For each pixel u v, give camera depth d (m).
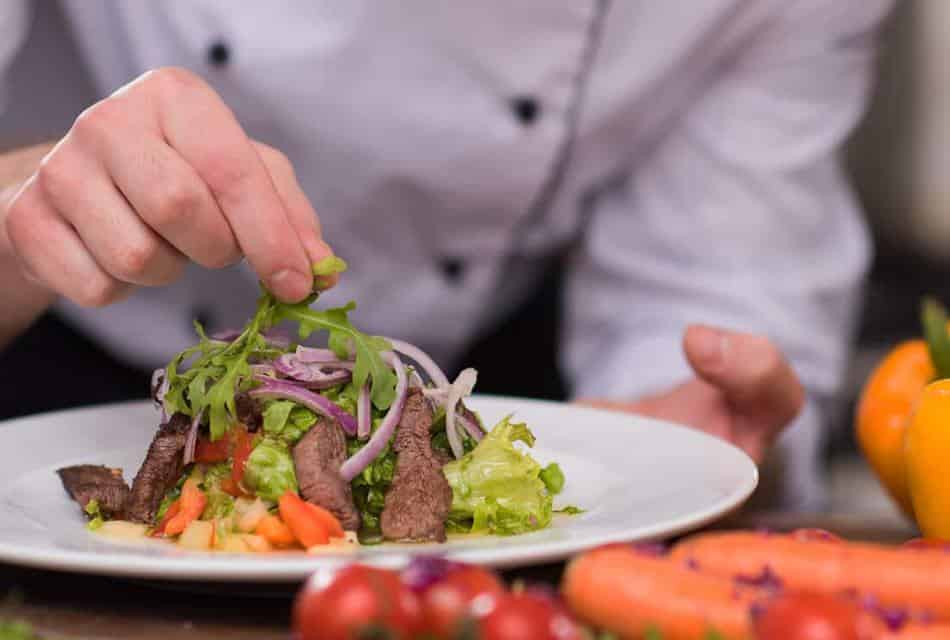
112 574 1.20
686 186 2.80
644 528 1.25
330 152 2.58
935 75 4.76
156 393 1.60
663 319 2.75
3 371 2.81
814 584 1.08
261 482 1.42
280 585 1.24
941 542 1.23
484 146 2.57
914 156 4.86
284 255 1.46
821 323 2.82
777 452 2.23
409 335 2.86
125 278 1.51
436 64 2.50
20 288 2.08
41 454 1.73
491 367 3.03
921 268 5.01
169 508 1.48
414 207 2.67
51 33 2.70
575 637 0.94
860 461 4.43
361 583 0.95
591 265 2.92
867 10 2.79
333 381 1.50
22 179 1.96
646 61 2.63
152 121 1.48
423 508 1.43
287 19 2.47
